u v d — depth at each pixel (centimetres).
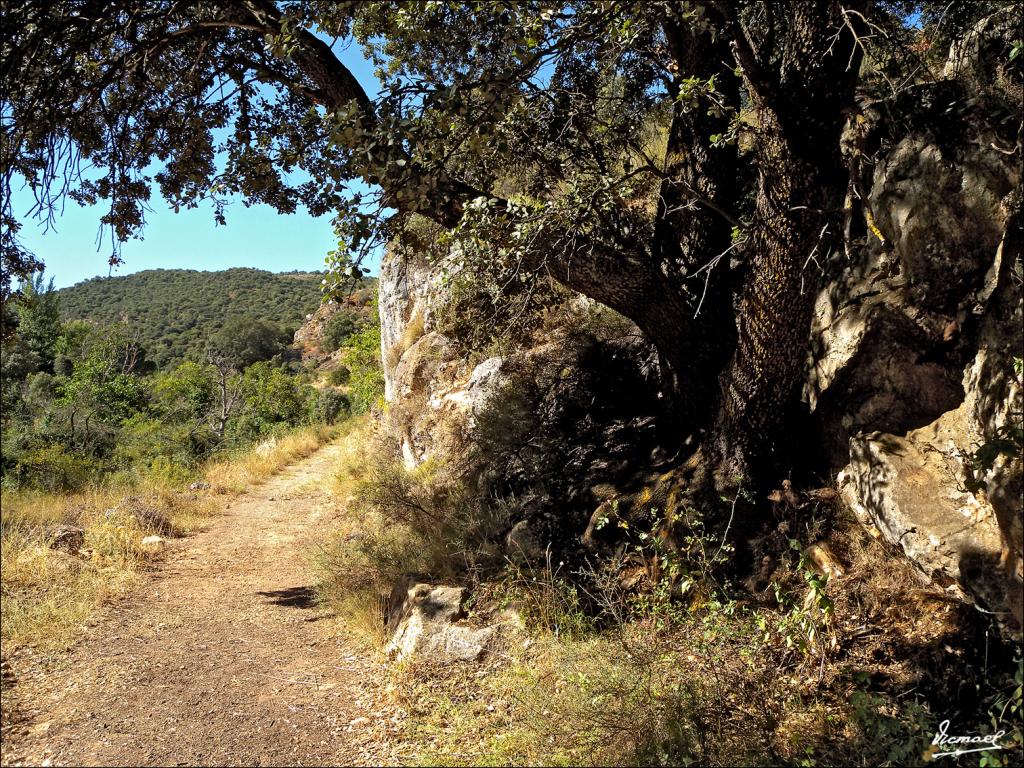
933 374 455
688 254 593
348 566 727
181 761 388
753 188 634
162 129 728
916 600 436
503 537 635
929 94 482
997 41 485
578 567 561
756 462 534
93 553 787
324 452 2000
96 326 3481
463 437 907
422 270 1291
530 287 681
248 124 743
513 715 422
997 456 354
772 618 459
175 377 2706
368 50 661
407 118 445
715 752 357
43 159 638
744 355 510
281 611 680
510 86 472
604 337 811
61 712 440
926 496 419
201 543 955
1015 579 352
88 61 644
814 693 402
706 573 491
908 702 359
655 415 704
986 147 427
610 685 403
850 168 420
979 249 436
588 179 584
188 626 623
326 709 464
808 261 457
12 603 607
